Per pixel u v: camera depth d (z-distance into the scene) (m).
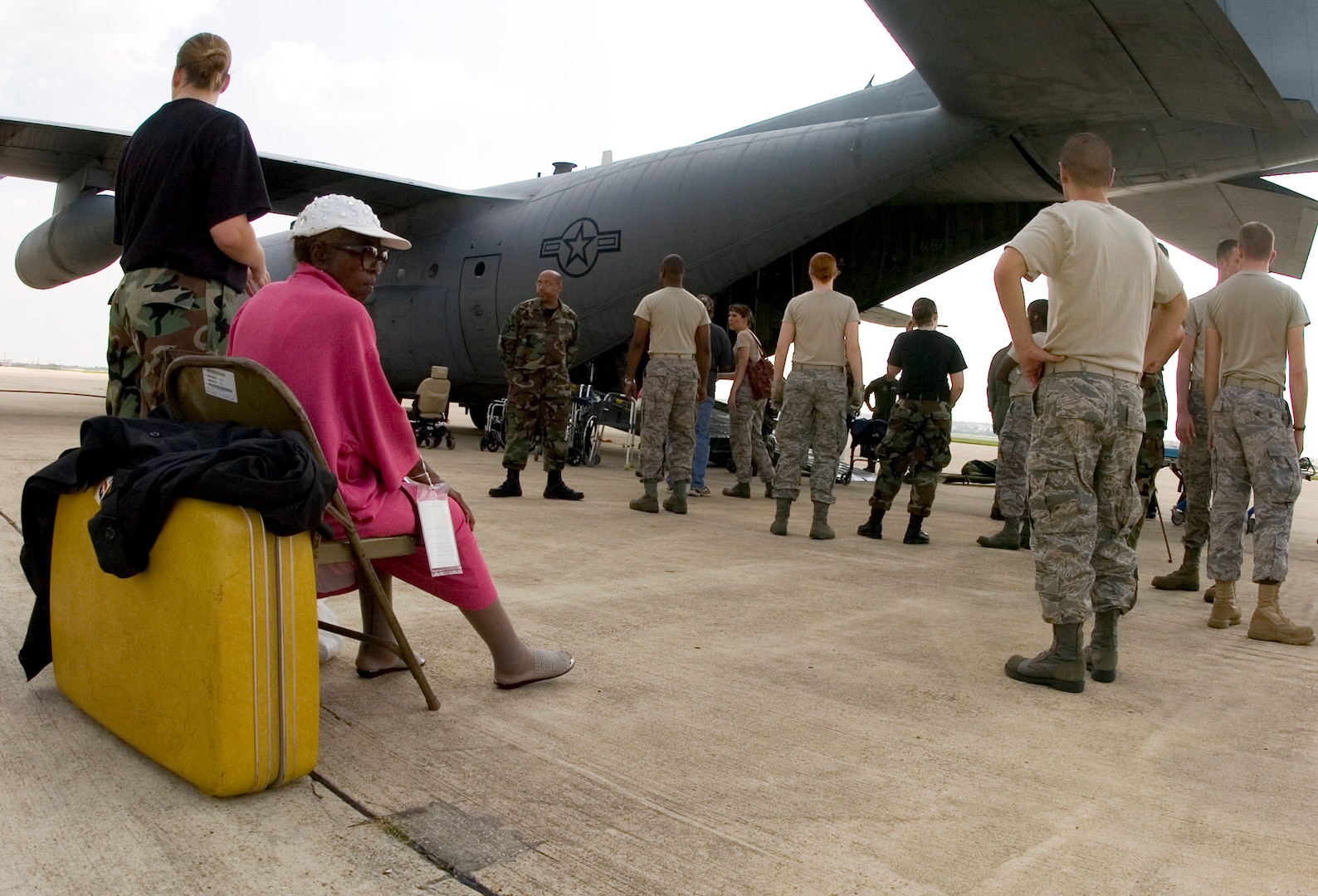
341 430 2.25
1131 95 6.88
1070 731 2.54
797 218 9.68
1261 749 2.47
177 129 2.65
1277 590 3.76
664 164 10.81
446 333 12.66
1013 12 5.87
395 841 1.73
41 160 11.67
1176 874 1.74
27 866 1.57
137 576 1.98
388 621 2.34
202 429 2.10
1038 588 2.98
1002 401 7.46
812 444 5.93
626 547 5.13
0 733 2.13
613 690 2.68
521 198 12.39
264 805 1.86
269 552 1.86
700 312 6.62
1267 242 3.86
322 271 2.32
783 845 1.78
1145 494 5.31
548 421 6.86
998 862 1.75
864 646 3.32
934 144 8.77
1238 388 3.87
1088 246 2.89
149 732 1.98
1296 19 6.09
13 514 4.63
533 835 1.78
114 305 2.72
